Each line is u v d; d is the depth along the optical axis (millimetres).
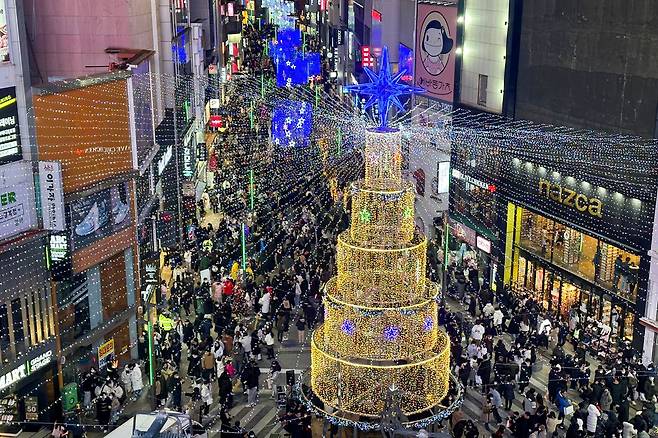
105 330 26516
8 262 22234
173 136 40969
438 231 41094
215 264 34562
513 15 34844
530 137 33906
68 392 24219
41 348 23531
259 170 50938
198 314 30438
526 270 35062
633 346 28609
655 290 27688
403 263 18969
